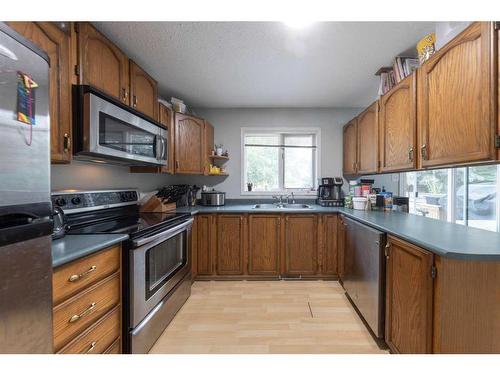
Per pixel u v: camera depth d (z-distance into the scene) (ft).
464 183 8.31
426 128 5.14
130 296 4.66
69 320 3.40
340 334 6.06
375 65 7.27
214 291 8.54
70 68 4.45
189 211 8.73
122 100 5.90
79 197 5.78
